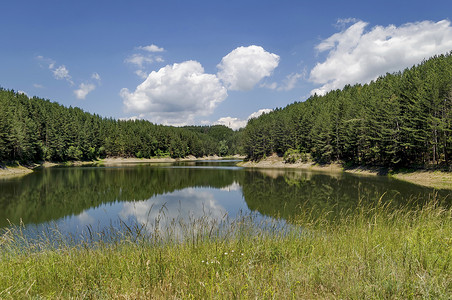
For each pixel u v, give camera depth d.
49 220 17.45
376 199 22.06
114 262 5.26
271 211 18.45
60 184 36.84
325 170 61.34
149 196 27.41
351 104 67.44
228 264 4.89
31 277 4.75
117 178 45.12
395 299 3.08
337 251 5.52
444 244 4.86
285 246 6.11
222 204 22.58
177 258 5.18
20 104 92.25
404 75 68.56
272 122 101.31
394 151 44.16
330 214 16.00
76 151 95.12
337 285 3.61
